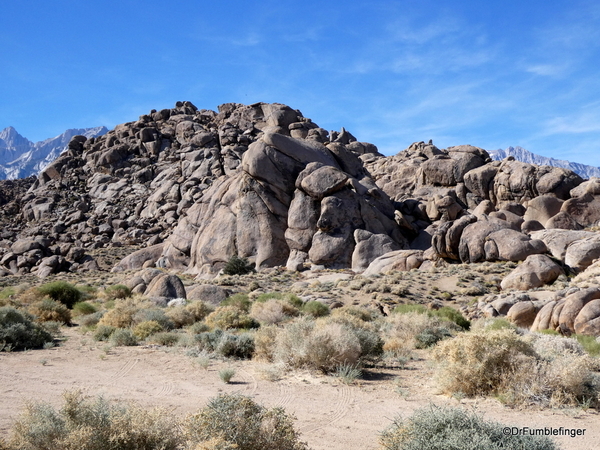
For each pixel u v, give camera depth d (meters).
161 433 6.30
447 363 11.03
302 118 108.75
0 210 103.88
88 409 6.51
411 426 6.54
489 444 5.85
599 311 18.16
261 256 55.50
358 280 40.25
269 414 6.62
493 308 27.41
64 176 109.75
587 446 7.41
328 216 54.00
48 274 67.56
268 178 58.78
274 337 14.89
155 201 93.12
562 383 9.75
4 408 9.02
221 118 115.75
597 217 56.06
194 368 13.17
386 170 82.62
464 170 69.31
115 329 18.70
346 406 9.66
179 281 32.75
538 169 61.97
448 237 44.25
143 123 115.50
